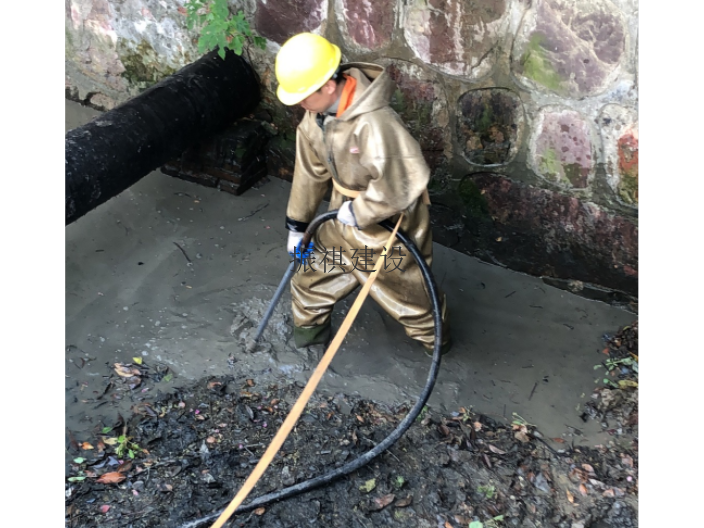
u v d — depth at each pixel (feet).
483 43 11.23
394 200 8.76
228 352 11.28
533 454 9.89
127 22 14.87
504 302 12.48
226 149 14.05
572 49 10.60
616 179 11.27
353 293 12.53
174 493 9.09
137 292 12.21
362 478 9.38
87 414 10.12
